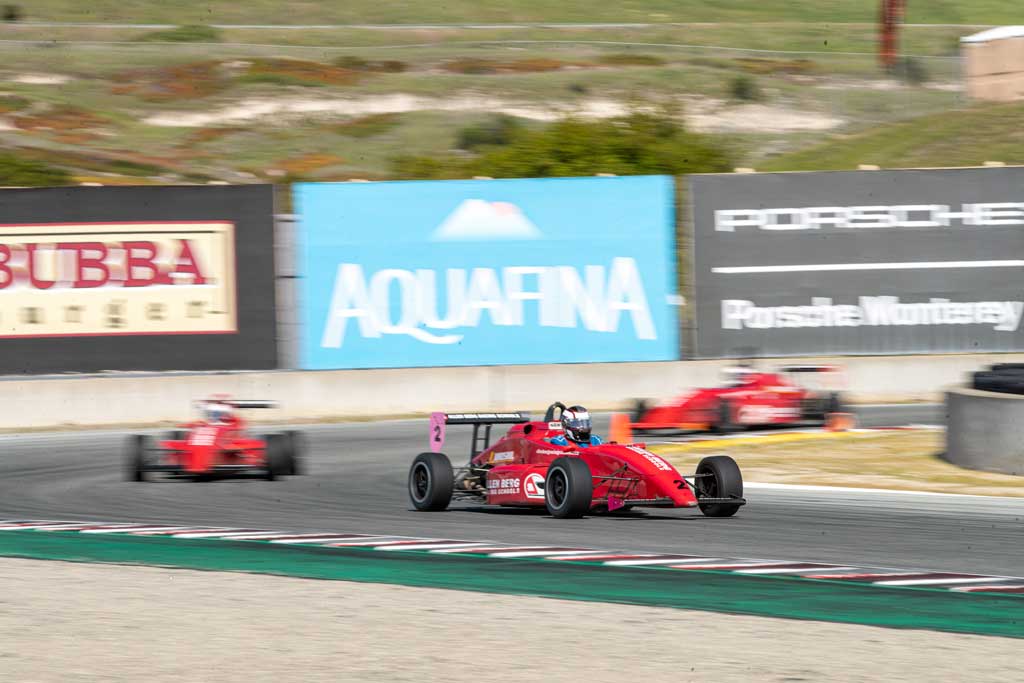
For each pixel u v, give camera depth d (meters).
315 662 28.23
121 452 76.25
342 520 51.75
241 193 93.88
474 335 96.06
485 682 26.50
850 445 74.31
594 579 38.25
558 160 141.88
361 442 80.50
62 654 29.09
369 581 38.34
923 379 97.88
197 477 67.31
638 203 97.06
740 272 97.50
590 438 54.06
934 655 28.97
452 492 54.03
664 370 96.56
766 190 97.62
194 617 33.19
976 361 98.12
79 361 92.06
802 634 31.11
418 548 44.03
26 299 91.56
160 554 43.56
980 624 32.25
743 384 81.81
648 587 37.06
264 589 37.16
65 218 92.06
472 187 96.19
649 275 97.06
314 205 94.62
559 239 96.56
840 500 55.31
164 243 93.06
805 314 97.88
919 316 98.19
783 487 59.72
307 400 93.31
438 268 95.88
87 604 35.06
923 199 98.25
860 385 97.62
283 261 94.50
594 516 52.19
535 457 53.44
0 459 73.69
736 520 50.25
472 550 43.50
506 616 33.22
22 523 51.22
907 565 40.31
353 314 95.00
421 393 94.81
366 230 95.19
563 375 96.00
